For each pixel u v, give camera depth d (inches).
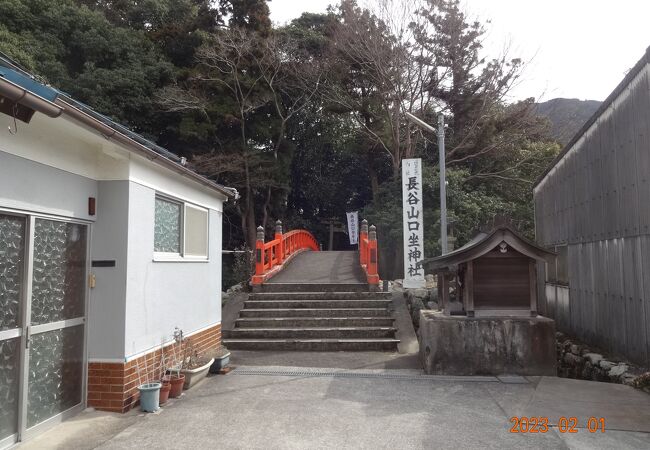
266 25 789.2
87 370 195.3
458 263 267.7
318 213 1164.5
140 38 749.9
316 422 186.5
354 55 784.9
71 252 187.0
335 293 433.4
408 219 514.6
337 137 991.6
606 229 302.5
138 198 207.3
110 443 163.5
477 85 787.4
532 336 262.8
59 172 175.5
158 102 682.2
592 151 327.6
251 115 796.0
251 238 799.7
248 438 169.3
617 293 284.8
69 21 678.5
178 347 247.0
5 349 151.5
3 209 148.7
